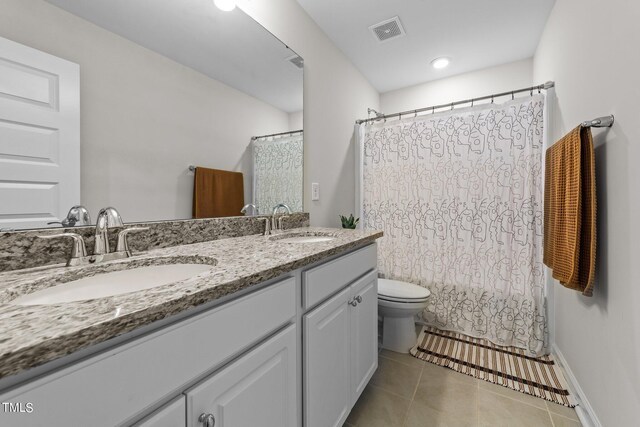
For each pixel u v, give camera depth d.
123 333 0.43
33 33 0.77
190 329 0.54
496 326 1.93
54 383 0.37
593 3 1.21
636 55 0.90
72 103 0.84
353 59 2.34
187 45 1.19
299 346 0.90
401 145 2.24
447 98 2.64
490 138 1.92
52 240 0.79
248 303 0.68
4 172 0.72
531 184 1.80
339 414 1.12
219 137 1.32
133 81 1.00
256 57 1.49
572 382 1.45
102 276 0.76
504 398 1.42
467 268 2.03
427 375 1.61
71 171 0.84
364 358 1.35
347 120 2.33
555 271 1.30
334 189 2.16
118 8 0.96
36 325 0.39
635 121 0.90
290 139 1.71
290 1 1.68
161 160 1.09
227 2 1.34
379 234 1.51
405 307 1.80
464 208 2.02
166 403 0.51
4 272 0.70
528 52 2.23
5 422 0.34
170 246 1.07
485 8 1.75
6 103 0.72
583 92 1.31
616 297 1.02
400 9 1.76
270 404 0.76
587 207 1.11
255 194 1.51
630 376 0.93
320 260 1.02
